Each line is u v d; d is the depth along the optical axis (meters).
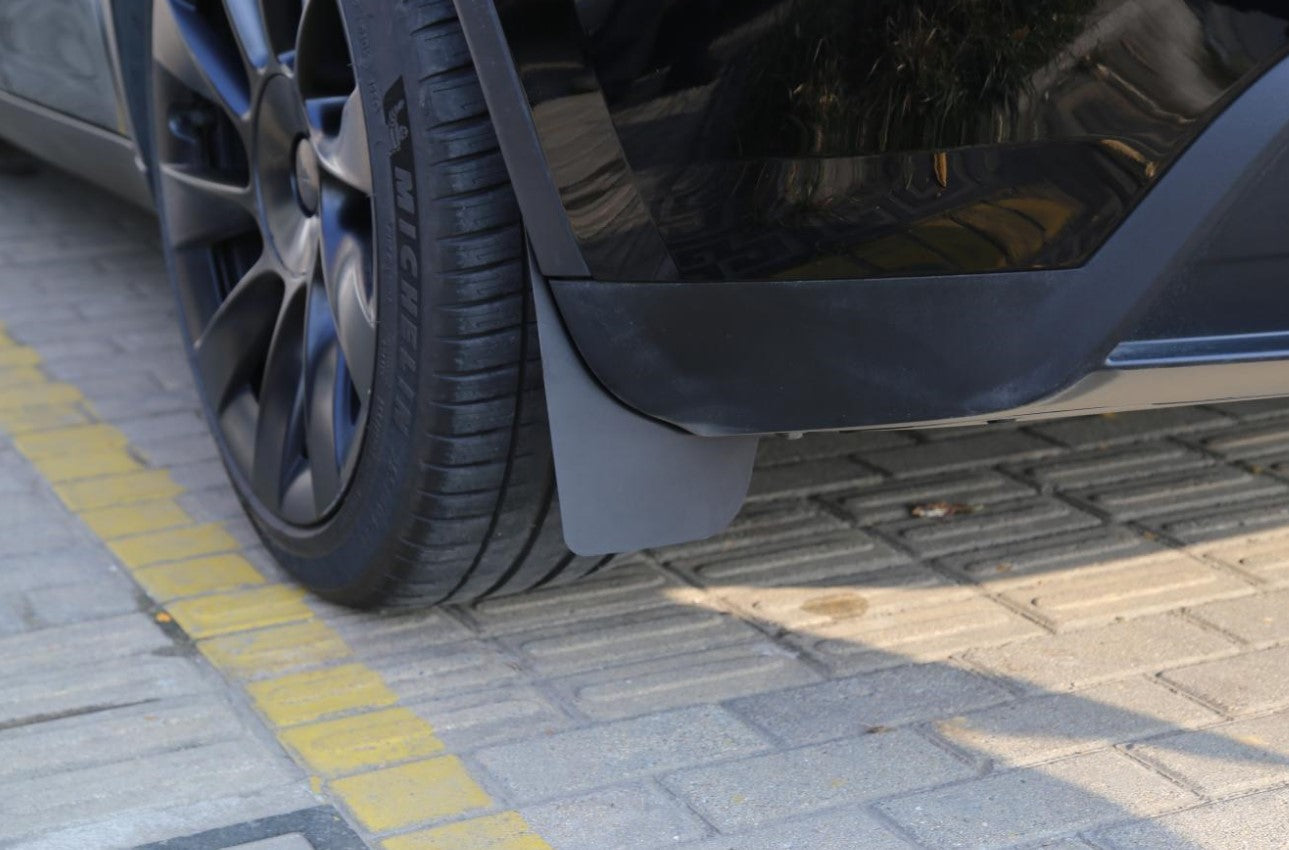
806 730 2.02
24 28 3.37
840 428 1.81
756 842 1.77
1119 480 2.82
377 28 1.96
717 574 2.48
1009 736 1.99
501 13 1.74
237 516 2.79
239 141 2.68
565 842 1.79
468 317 1.94
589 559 2.25
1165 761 1.92
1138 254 1.57
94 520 2.77
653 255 1.79
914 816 1.82
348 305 2.17
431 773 1.94
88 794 1.90
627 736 2.01
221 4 2.52
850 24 1.61
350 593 2.31
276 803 1.88
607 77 1.72
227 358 2.59
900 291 1.70
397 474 2.09
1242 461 2.90
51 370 3.54
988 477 2.84
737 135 1.70
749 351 1.80
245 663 2.24
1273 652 2.19
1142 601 2.35
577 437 1.93
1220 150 1.51
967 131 1.61
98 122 3.16
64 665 2.24
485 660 2.23
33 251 4.44
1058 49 1.54
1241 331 1.63
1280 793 1.84
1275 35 1.47
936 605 2.36
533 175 1.81
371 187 2.03
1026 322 1.64
